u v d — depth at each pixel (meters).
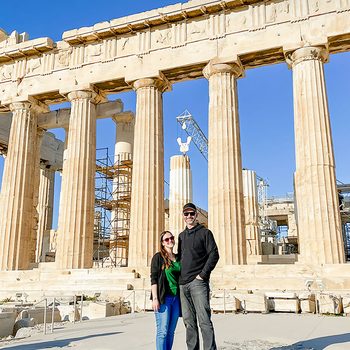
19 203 26.20
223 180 21.52
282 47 22.23
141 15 25.31
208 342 5.47
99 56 26.47
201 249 5.75
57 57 27.73
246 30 23.19
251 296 14.83
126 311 16.28
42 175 41.34
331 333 8.78
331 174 20.05
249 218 35.19
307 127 20.78
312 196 19.91
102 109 33.72
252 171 36.62
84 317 14.90
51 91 27.16
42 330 10.98
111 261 31.08
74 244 23.56
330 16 21.80
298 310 14.64
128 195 32.69
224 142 22.06
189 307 5.71
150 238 22.25
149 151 23.61
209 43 23.81
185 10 24.30
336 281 16.81
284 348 6.81
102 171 34.38
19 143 27.22
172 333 5.73
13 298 20.00
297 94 21.58
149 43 25.31
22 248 25.70
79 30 26.84
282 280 17.53
